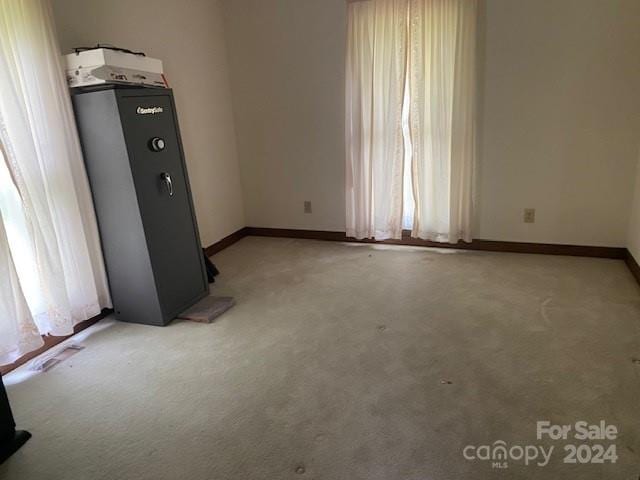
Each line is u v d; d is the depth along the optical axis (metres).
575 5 2.99
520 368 2.04
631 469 1.48
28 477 1.58
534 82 3.20
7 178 2.10
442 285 3.02
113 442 1.72
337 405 1.86
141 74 2.48
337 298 2.90
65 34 2.48
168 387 2.04
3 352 2.06
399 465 1.54
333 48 3.64
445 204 3.52
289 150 4.04
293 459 1.58
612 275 3.04
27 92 2.19
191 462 1.60
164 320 2.63
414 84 3.33
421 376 2.03
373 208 3.74
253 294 3.03
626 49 2.98
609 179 3.22
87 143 2.42
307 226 4.19
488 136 3.39
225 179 4.06
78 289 2.47
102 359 2.31
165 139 2.59
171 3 3.28
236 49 3.93
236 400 1.92
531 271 3.18
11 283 2.06
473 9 3.10
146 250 2.50
